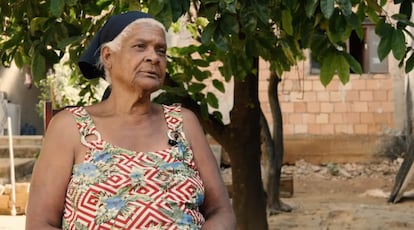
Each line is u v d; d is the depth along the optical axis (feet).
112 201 7.14
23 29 13.42
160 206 7.18
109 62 7.82
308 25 11.25
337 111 46.21
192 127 8.02
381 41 10.18
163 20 8.95
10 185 31.14
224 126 16.53
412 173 33.32
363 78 46.01
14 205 30.42
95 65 8.04
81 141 7.53
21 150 41.19
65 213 7.42
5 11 13.23
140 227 7.10
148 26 7.68
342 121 46.26
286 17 11.23
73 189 7.32
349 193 37.09
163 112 8.03
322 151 46.24
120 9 12.87
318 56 11.35
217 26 9.99
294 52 13.61
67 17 12.86
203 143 8.02
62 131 7.59
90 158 7.40
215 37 9.98
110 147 7.46
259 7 9.91
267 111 44.73
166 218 7.18
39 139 43.01
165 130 7.82
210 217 7.79
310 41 11.28
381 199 34.88
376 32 10.43
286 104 46.44
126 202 7.14
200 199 7.59
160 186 7.28
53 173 7.48
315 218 28.22
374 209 30.96
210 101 16.12
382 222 27.48
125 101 7.72
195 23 16.11
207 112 15.40
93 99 17.30
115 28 7.72
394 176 42.73
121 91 7.73
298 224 27.09
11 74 50.78
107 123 7.67
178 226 7.22
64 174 7.48
